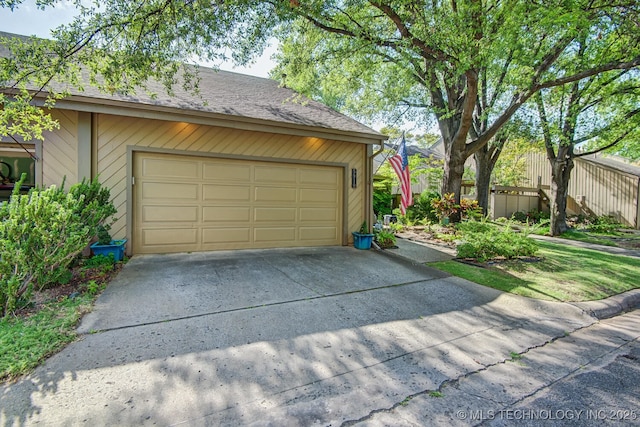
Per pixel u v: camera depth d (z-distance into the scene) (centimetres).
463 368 273
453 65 693
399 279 529
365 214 820
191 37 481
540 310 428
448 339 329
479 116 1177
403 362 279
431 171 1571
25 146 527
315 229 766
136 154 596
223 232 669
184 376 241
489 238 689
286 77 839
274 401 219
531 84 812
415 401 225
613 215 1606
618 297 490
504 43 640
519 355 303
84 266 488
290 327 336
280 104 797
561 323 389
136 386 226
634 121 1097
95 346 277
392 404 220
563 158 1244
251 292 432
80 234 381
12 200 352
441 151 2262
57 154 539
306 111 802
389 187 1504
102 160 567
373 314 384
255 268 546
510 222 941
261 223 705
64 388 220
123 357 262
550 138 1235
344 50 757
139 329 313
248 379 242
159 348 279
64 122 542
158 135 606
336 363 271
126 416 196
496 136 1293
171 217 624
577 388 248
